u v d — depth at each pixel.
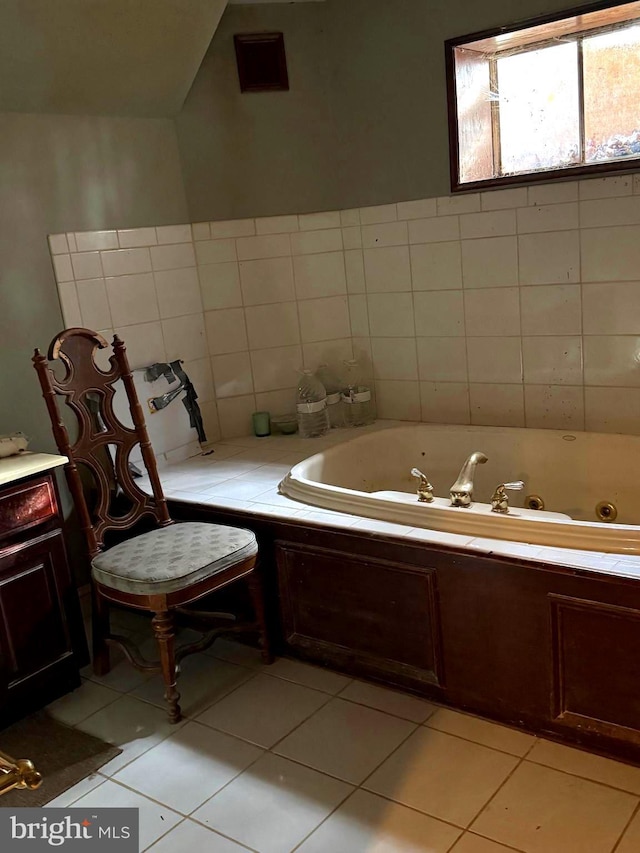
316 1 2.91
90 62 2.44
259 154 3.00
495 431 2.76
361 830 1.67
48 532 2.22
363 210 3.02
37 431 2.60
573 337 2.63
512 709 1.94
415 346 3.03
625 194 2.41
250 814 1.75
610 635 1.71
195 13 2.46
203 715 2.15
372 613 2.14
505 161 2.72
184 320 3.01
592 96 2.51
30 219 2.53
